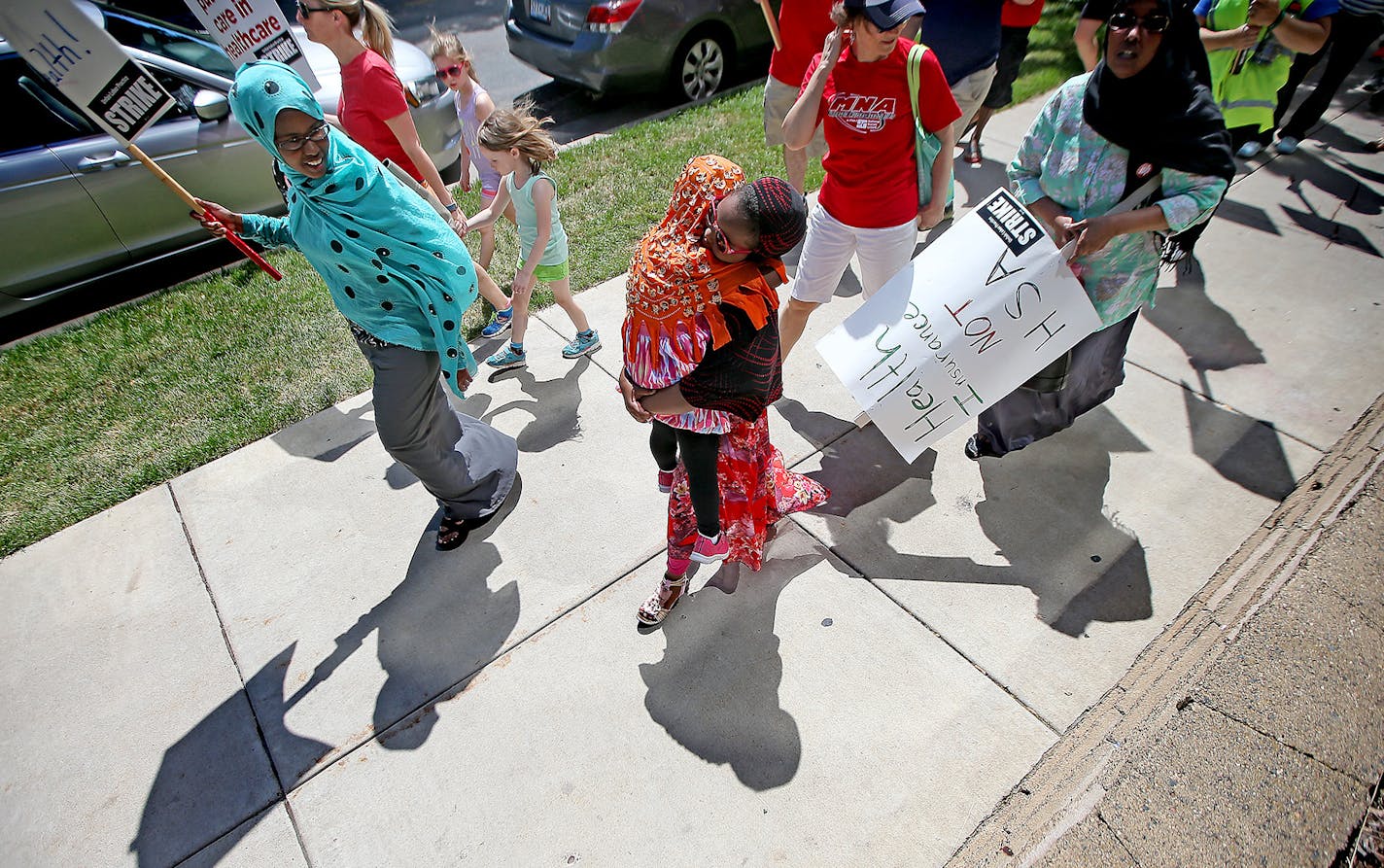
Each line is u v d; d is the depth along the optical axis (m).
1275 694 2.29
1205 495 3.18
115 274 5.31
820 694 2.65
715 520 2.58
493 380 4.13
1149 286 2.80
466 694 2.77
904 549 3.10
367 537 3.38
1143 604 2.82
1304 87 6.09
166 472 3.75
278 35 3.77
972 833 2.28
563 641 2.91
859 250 3.29
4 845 2.52
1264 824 2.01
